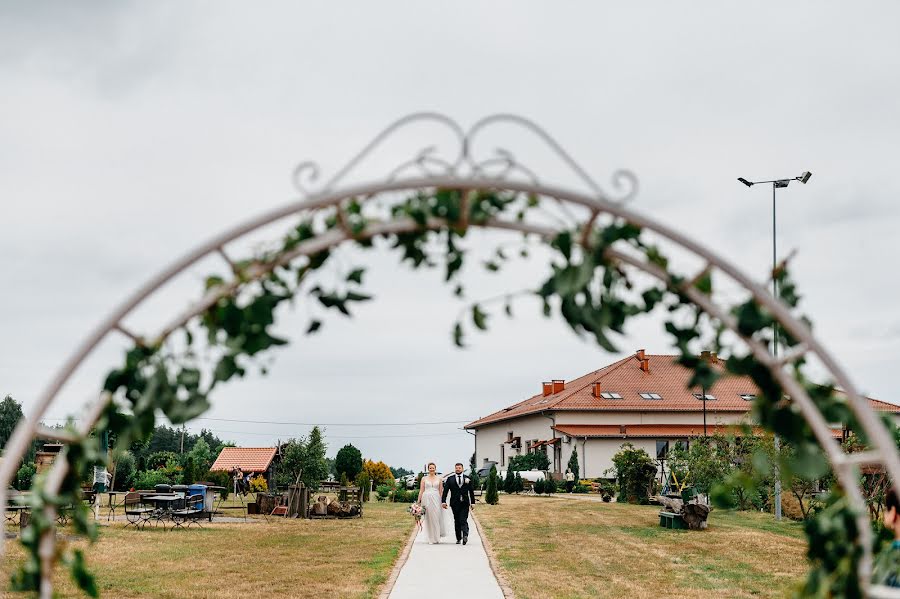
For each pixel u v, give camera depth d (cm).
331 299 421
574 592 1079
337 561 1359
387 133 392
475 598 1015
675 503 1988
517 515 2406
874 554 506
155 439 8569
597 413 4684
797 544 1645
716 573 1270
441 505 1650
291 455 2870
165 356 418
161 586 1107
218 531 1873
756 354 411
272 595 1043
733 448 2153
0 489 376
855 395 390
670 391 4931
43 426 418
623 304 424
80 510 427
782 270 420
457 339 438
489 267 434
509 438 5731
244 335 416
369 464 4422
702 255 395
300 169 391
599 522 2153
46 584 403
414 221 404
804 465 424
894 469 379
